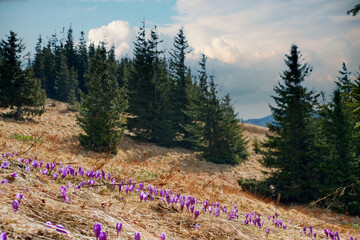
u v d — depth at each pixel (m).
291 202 17.97
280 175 18.59
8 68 27.14
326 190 16.31
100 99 22.94
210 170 24.91
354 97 8.03
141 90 31.72
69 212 2.48
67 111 42.00
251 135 44.84
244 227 4.41
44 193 3.01
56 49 80.44
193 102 31.20
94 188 4.49
